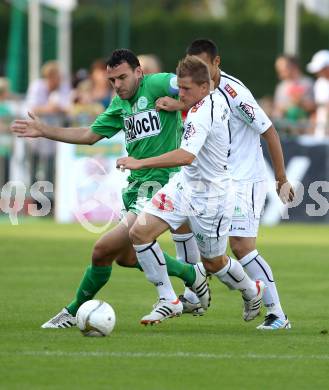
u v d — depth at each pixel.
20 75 107.44
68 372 22.48
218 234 28.03
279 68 67.19
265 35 111.75
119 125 30.25
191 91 27.19
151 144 29.45
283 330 28.77
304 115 66.00
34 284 38.66
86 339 26.56
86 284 28.73
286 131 64.00
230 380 22.02
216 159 27.56
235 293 37.19
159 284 28.33
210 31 112.31
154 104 29.25
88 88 65.00
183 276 29.91
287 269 43.81
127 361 23.70
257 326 29.64
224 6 142.25
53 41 110.50
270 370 23.05
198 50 28.62
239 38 111.88
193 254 31.34
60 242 53.06
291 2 88.12
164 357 24.20
